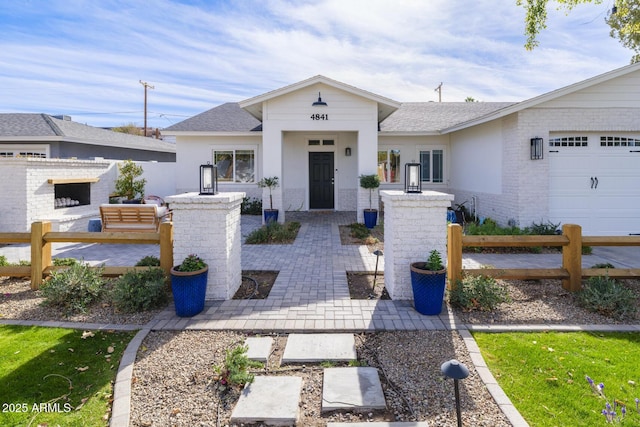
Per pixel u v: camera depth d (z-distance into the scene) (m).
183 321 4.58
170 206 5.23
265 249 8.77
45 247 5.82
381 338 4.17
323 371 3.49
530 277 5.42
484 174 11.76
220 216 5.22
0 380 3.32
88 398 3.11
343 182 15.73
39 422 2.80
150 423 2.79
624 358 3.64
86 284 5.04
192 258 4.88
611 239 5.48
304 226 12.04
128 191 13.80
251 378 3.27
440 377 3.37
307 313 4.83
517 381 3.28
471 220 12.85
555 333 4.24
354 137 15.57
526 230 8.99
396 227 5.23
